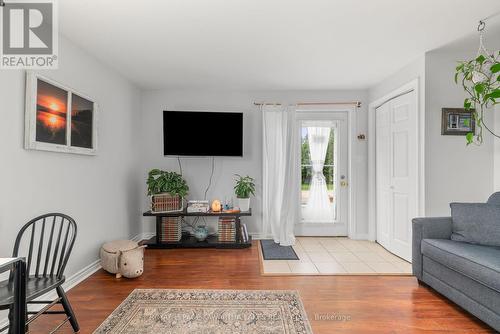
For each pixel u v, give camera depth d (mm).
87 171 2982
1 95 1960
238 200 4211
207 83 4102
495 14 2279
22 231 1913
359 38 2707
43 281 1855
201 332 1975
